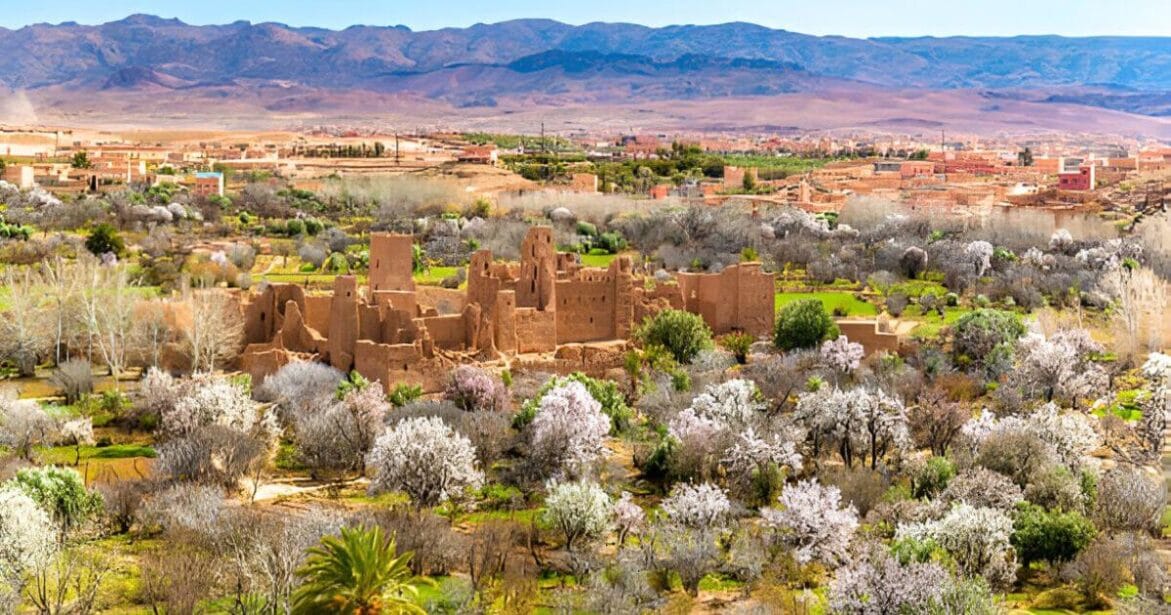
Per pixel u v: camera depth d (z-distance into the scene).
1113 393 166.75
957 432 139.38
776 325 181.00
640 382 156.25
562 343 170.75
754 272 184.38
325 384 144.00
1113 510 115.56
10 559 93.25
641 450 131.00
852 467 128.38
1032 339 175.75
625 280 173.38
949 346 187.00
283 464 129.25
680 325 168.00
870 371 163.00
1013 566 101.12
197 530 102.00
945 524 102.38
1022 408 152.12
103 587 92.88
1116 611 94.56
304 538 97.31
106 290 173.38
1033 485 118.50
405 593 90.50
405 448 114.50
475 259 169.38
